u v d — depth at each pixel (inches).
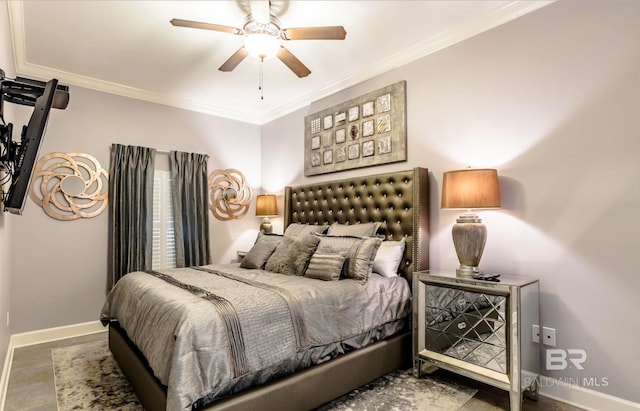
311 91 161.8
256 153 200.4
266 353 70.4
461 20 104.7
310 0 94.6
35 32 109.0
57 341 130.8
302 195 165.8
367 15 101.7
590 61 84.7
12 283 125.6
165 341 66.3
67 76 138.5
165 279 98.1
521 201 95.5
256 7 87.4
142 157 155.7
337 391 82.6
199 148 178.5
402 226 120.4
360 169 142.3
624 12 80.1
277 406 71.1
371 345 93.7
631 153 78.3
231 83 151.5
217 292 80.8
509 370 79.4
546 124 91.5
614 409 78.4
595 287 82.4
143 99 160.4
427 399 86.0
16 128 124.6
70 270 138.7
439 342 94.7
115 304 108.1
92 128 145.8
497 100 101.4
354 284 97.6
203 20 103.7
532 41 94.7
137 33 110.2
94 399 86.2
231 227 188.1
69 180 139.3
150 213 155.9
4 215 96.5
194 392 60.5
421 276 99.5
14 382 95.6
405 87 126.2
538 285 89.9
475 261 93.8
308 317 80.4
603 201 81.8
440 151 115.3
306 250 114.0
